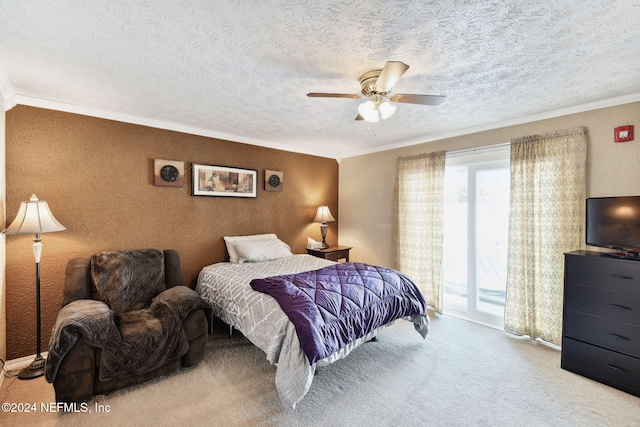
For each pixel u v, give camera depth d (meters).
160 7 1.36
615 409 1.94
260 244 3.73
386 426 1.78
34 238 2.47
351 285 2.46
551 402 2.01
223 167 3.72
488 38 1.64
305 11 1.40
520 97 2.52
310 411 1.91
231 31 1.56
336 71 2.03
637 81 2.19
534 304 2.92
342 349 2.17
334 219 5.06
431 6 1.36
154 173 3.17
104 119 2.87
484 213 3.46
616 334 2.18
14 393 2.08
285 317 2.04
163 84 2.23
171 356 2.25
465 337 3.03
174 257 3.10
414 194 3.97
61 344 1.83
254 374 2.34
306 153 4.71
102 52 1.77
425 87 2.31
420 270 3.89
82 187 2.75
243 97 2.51
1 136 2.23
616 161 2.52
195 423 1.80
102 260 2.64
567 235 2.73
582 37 1.62
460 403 2.00
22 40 1.63
